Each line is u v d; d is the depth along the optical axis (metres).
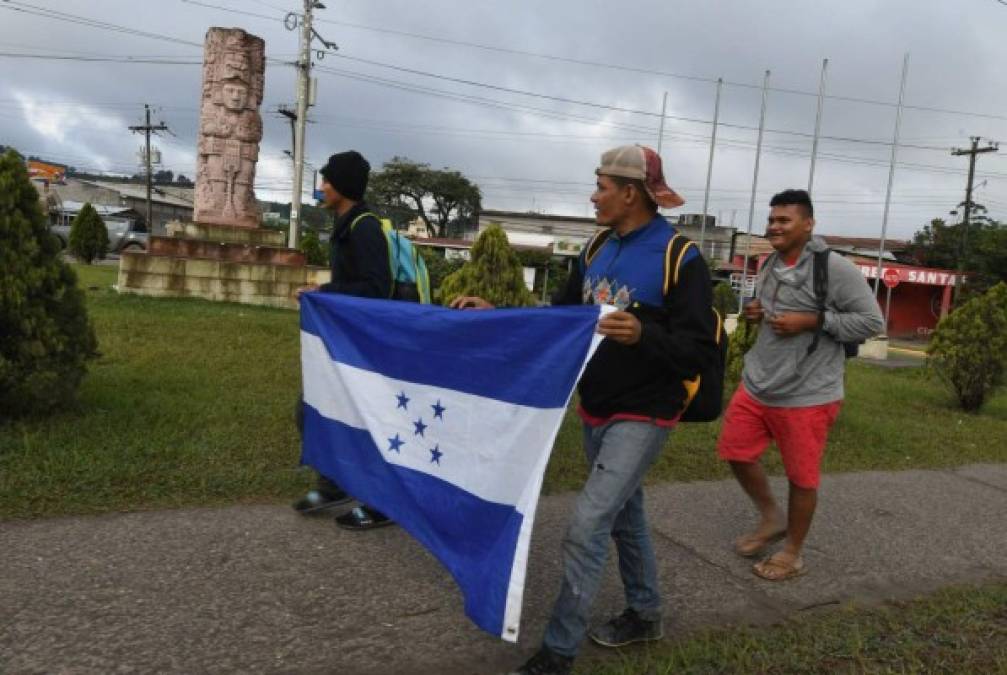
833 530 4.34
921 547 4.17
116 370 6.46
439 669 2.59
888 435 6.86
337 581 3.15
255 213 15.21
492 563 2.44
